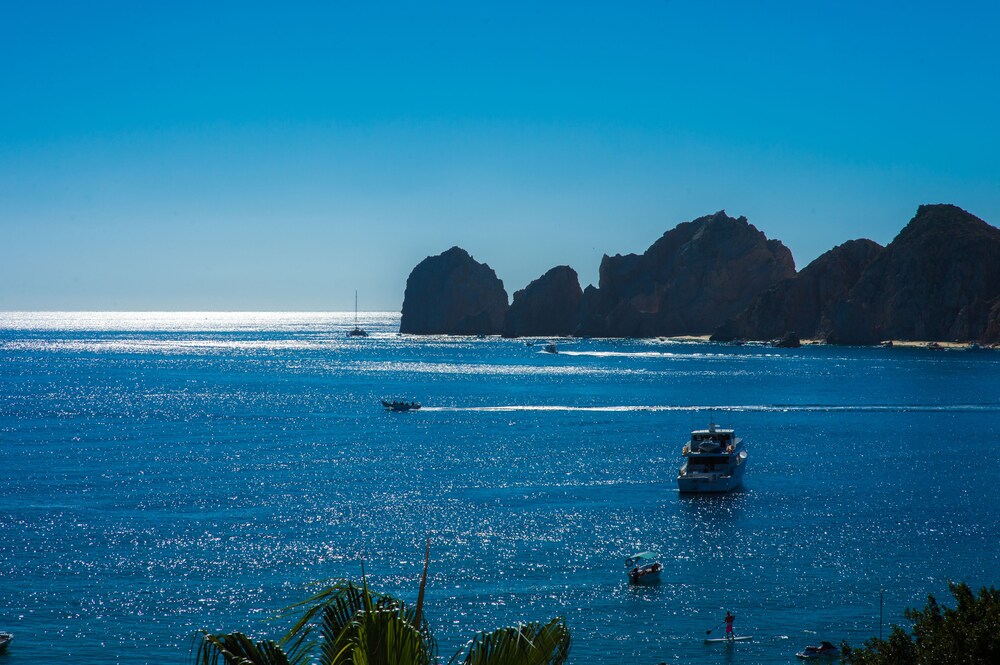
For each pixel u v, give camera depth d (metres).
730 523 95.62
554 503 105.25
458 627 65.69
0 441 153.12
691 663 60.47
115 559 80.44
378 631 16.25
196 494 108.62
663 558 82.38
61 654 60.41
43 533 89.00
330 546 85.31
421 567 79.00
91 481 116.62
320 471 125.50
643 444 153.88
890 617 67.94
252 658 16.81
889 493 111.06
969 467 129.62
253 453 141.75
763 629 65.81
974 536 89.44
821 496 109.69
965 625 32.53
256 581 74.88
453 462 134.00
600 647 62.66
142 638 62.94
